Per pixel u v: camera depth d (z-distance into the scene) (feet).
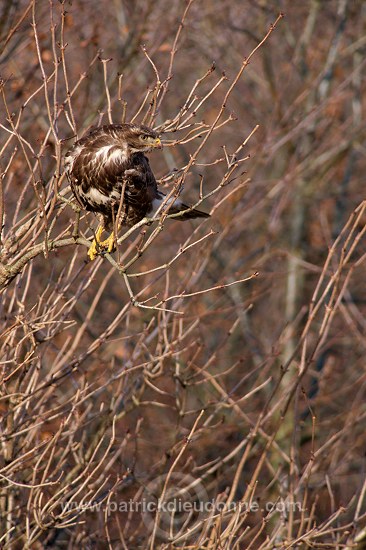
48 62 50.11
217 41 76.54
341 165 87.35
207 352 64.59
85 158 34.06
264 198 67.41
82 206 35.32
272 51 84.38
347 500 60.39
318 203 84.23
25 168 49.29
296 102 69.10
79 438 45.19
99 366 47.01
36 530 35.19
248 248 81.00
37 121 52.85
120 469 42.19
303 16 84.84
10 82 52.29
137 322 58.29
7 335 36.78
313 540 38.70
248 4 78.69
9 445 37.29
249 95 79.05
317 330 76.69
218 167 73.41
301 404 64.34
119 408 45.62
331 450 50.16
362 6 84.94
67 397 46.83
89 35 57.11
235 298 68.23
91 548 40.27
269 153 69.82
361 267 73.97
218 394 60.80
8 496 38.04
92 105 56.85
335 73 79.92
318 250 81.25
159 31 62.28
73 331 54.90
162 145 33.60
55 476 41.50
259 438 52.42
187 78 77.10
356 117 79.51
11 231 33.55
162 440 56.75
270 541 34.60
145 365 40.01
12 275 32.19
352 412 54.34
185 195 71.26
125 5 64.90
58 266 50.96
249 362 75.82
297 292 76.59
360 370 72.84
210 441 56.08
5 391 36.45
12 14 50.52
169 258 69.46
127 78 60.08
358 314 66.90
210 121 73.15
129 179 33.78
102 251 32.55
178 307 46.70
